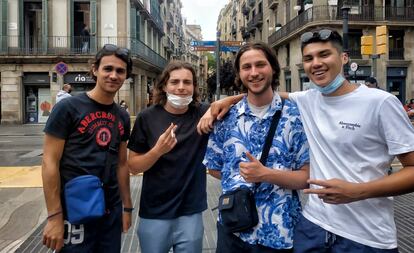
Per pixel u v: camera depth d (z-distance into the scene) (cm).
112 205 282
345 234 217
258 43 248
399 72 2838
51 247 262
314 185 226
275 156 241
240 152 248
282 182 231
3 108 2712
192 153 302
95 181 264
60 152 266
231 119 256
